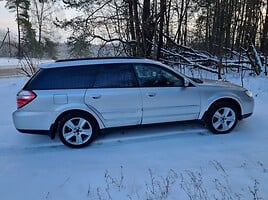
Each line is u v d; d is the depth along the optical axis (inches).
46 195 168.6
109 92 234.4
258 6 765.9
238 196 157.9
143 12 546.0
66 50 586.9
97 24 555.8
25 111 227.1
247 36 645.9
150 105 241.8
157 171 191.0
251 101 266.1
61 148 238.2
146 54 568.7
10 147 242.4
